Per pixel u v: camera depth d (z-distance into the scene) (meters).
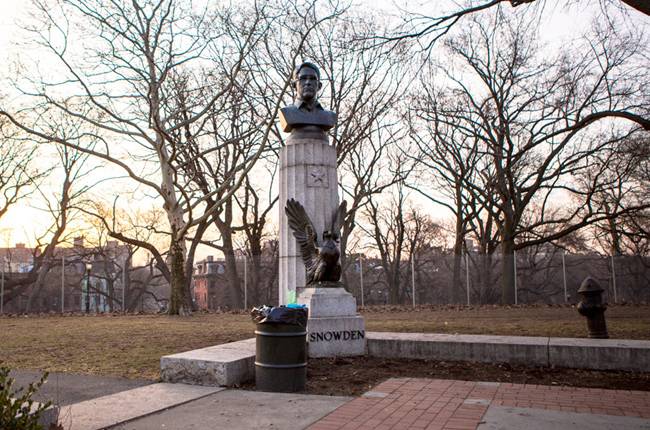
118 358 10.03
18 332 15.17
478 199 37.34
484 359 9.28
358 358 9.71
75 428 5.56
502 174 34.78
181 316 22.28
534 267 34.88
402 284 31.25
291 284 10.78
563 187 34.66
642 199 36.62
